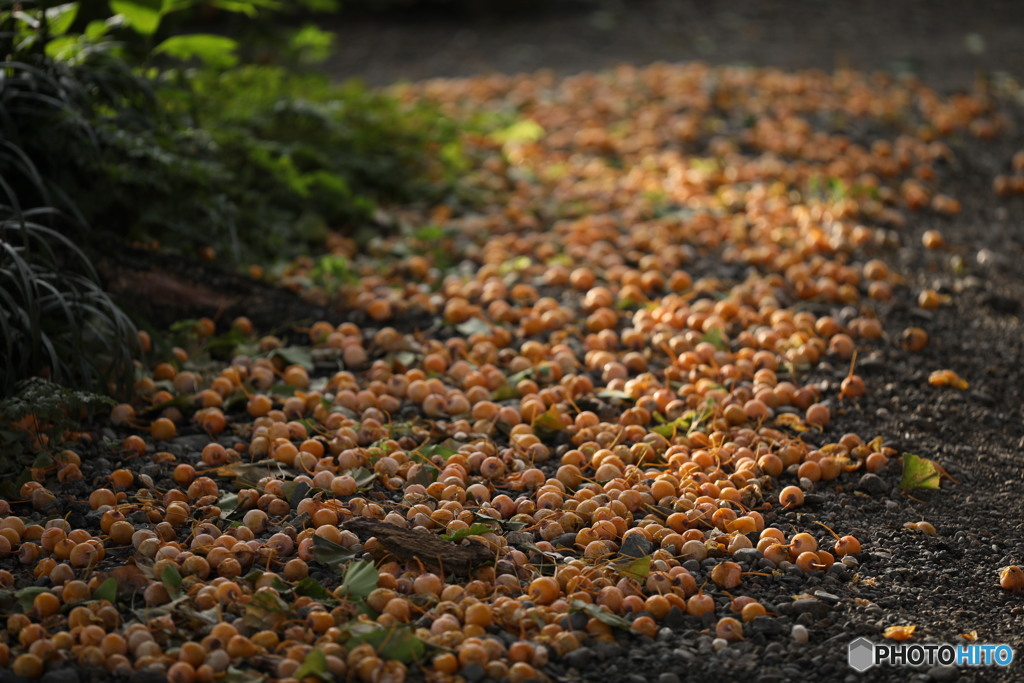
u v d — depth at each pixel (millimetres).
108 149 2928
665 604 2506
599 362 2918
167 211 3012
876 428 2816
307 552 2557
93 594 2500
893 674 2457
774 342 2961
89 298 2838
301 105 3332
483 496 2639
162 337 2914
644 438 2744
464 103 4402
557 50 5410
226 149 3195
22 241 2848
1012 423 2848
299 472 2697
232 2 3225
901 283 3137
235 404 2844
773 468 2705
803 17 5891
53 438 2705
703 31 5699
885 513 2668
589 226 3318
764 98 4227
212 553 2539
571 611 2490
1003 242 3275
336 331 2990
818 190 3416
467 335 3008
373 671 2420
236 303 3006
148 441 2756
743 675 2447
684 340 2949
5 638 2461
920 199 3387
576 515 2611
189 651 2434
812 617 2510
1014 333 3023
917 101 4156
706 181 3504
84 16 3189
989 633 2512
